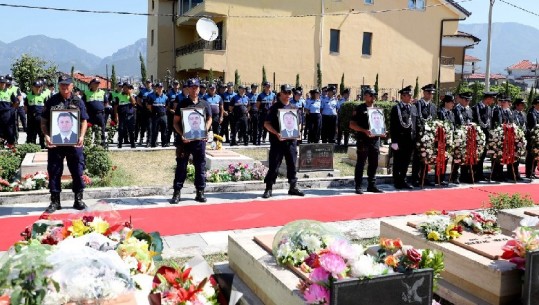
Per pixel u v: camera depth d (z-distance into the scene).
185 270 3.66
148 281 3.62
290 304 3.63
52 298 2.95
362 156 9.89
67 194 8.69
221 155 11.39
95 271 3.12
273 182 9.31
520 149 11.73
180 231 6.95
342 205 8.80
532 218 4.83
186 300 3.37
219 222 7.44
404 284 3.46
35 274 2.96
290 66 28.09
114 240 3.96
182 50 30.23
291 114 9.18
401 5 30.81
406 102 10.53
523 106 12.80
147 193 9.16
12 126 14.09
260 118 17.00
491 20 21.22
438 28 32.06
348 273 3.41
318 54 28.64
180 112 8.61
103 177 10.08
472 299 4.26
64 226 4.03
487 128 11.73
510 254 4.25
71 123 7.80
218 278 3.76
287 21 27.73
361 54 29.97
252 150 15.59
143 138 17.55
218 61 26.36
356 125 9.95
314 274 3.42
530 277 3.98
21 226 6.98
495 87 34.19
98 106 13.49
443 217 5.27
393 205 8.92
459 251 4.55
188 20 28.78
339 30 29.23
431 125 10.59
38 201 8.55
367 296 3.34
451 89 31.78
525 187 11.16
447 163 11.48
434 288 3.69
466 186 11.09
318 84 27.86
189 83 8.66
